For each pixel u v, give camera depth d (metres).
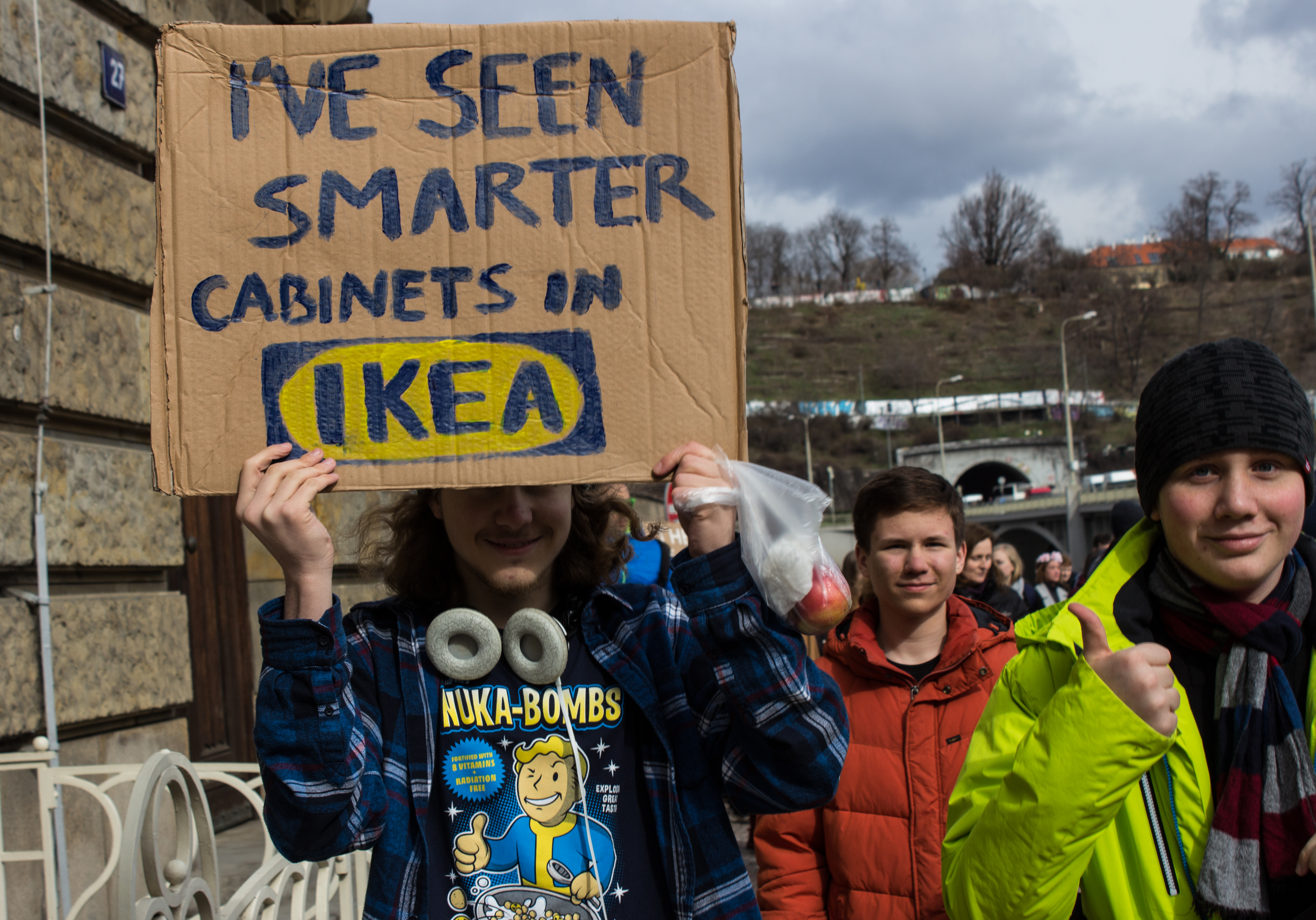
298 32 1.72
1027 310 133.12
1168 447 1.71
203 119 1.71
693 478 1.58
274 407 1.68
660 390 1.68
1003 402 107.31
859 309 139.50
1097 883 1.72
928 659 2.73
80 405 4.30
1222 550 1.67
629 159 1.71
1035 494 79.75
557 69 1.72
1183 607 1.76
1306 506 1.71
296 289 1.70
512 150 1.72
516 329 1.69
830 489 86.69
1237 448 1.64
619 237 1.70
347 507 6.13
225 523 5.89
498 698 1.73
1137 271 134.38
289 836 1.58
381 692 1.76
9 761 2.99
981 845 1.64
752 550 1.55
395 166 1.71
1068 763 1.52
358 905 3.21
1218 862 1.62
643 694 1.72
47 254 4.11
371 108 1.72
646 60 1.72
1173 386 1.72
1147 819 1.70
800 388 117.81
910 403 109.56
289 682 1.56
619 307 1.69
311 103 1.72
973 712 2.58
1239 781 1.64
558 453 1.68
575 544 1.88
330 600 1.62
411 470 1.68
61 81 4.32
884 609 2.79
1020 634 1.88
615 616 1.81
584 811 1.68
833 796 1.65
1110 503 56.12
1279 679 1.67
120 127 4.68
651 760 1.71
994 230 145.12
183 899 2.31
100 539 4.35
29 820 3.77
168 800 4.29
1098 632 1.56
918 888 2.47
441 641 1.71
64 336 4.25
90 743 4.20
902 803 2.53
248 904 2.57
